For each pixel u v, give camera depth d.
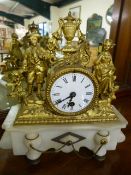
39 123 0.56
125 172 0.56
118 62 0.97
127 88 1.01
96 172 0.56
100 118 0.59
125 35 0.94
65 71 0.50
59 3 1.66
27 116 0.56
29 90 0.57
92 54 0.61
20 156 0.61
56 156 0.61
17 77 0.54
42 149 0.60
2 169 0.56
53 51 0.54
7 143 0.62
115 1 0.92
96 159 0.60
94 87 0.55
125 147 0.66
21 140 0.58
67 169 0.57
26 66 0.54
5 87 0.69
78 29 0.54
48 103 0.54
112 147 0.64
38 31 0.54
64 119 0.57
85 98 0.56
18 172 0.55
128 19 0.91
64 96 0.54
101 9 1.78
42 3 1.22
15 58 0.64
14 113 0.60
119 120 0.60
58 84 0.52
